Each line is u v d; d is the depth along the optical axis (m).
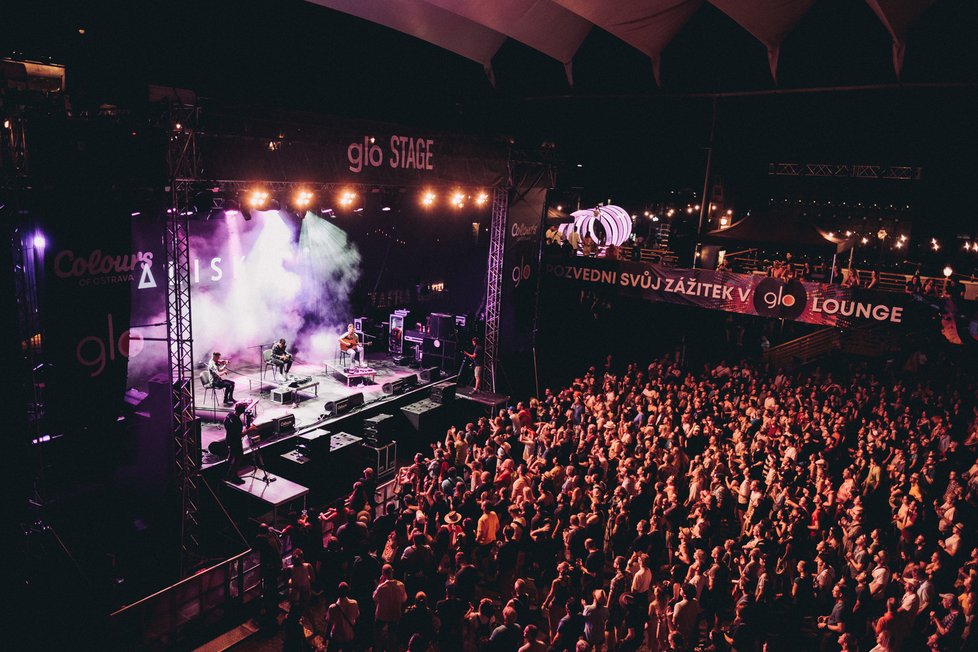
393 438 18.20
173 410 11.49
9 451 9.65
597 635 8.65
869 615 9.55
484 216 29.17
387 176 15.68
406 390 19.59
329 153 14.15
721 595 9.47
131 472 11.53
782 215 21.28
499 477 12.52
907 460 13.86
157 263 11.02
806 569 9.81
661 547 11.48
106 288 10.27
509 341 21.11
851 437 16.41
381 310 27.28
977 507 12.32
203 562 11.82
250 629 10.50
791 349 26.80
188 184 11.61
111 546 11.18
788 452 13.37
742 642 8.48
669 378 20.38
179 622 10.10
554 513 11.66
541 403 17.67
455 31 21.95
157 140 10.48
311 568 9.95
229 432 13.35
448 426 19.55
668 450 13.98
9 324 9.52
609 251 23.11
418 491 12.89
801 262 27.66
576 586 10.63
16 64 13.20
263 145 12.73
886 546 11.84
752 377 20.45
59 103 9.71
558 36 21.84
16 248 9.62
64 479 10.41
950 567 10.06
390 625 9.40
